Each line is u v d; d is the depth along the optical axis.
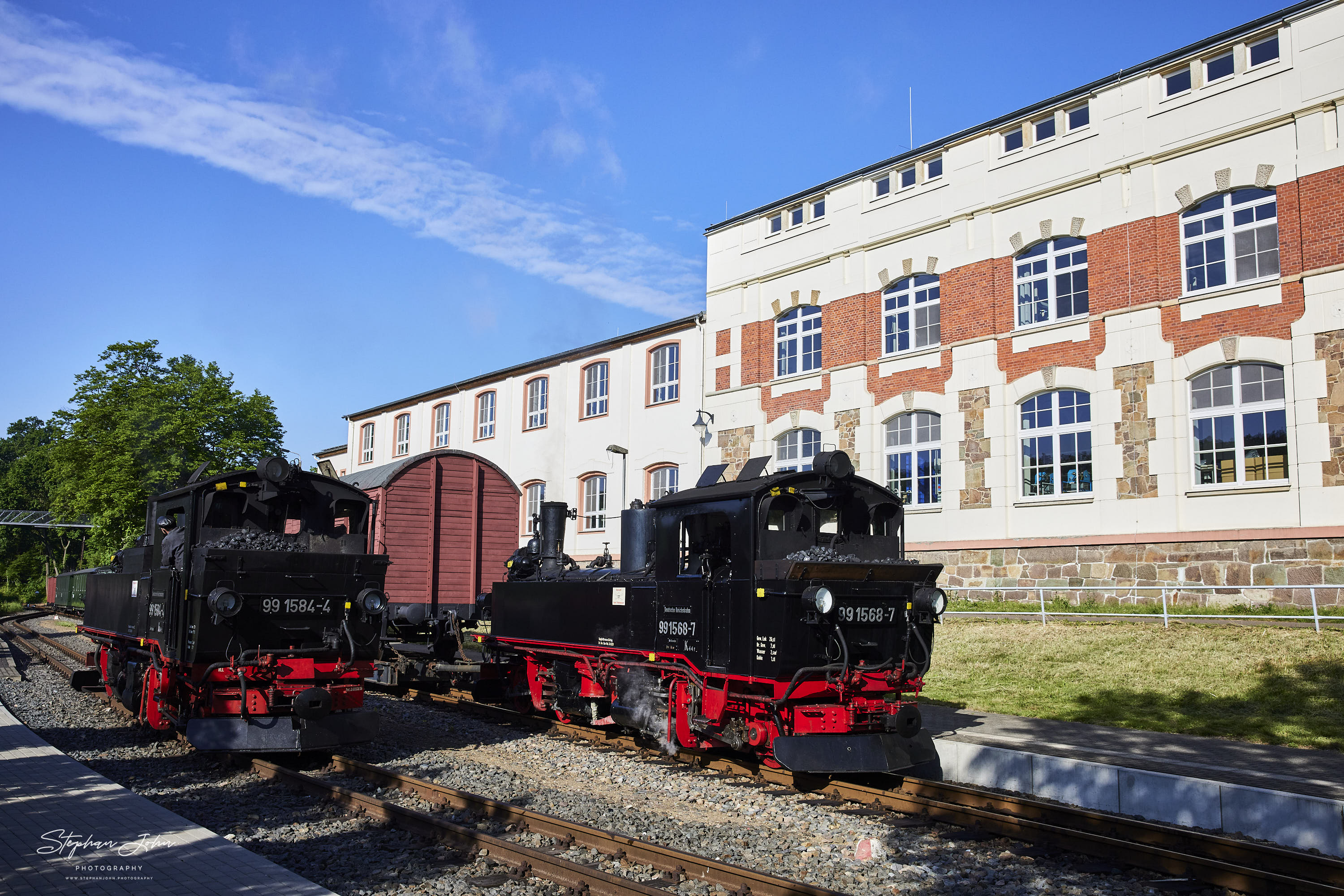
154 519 12.27
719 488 10.63
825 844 7.47
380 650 11.24
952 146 22.94
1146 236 19.42
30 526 64.94
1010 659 15.31
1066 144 20.88
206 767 10.41
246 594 10.32
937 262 23.00
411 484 18.05
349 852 7.12
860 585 9.45
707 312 28.52
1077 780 8.86
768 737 9.41
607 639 11.97
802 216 26.55
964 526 21.80
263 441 36.50
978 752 9.79
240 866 6.25
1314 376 16.98
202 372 35.91
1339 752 9.66
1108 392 19.70
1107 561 19.28
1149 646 14.86
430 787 8.67
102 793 8.27
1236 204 18.45
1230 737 10.53
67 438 35.47
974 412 21.88
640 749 11.47
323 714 10.45
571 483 32.62
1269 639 14.12
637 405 30.39
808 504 10.11
